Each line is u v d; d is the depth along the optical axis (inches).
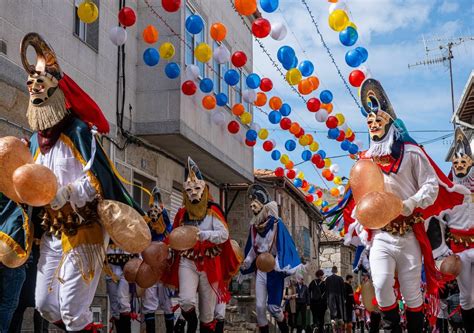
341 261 1569.9
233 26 767.7
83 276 206.7
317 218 1366.9
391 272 251.8
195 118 613.6
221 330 361.4
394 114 266.8
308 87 517.7
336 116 596.1
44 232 216.8
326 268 1571.1
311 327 725.3
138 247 210.1
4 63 386.6
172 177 642.2
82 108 217.5
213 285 345.1
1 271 247.0
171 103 572.7
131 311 443.2
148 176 589.6
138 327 545.3
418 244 254.5
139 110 575.2
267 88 571.2
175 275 349.4
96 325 213.3
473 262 349.7
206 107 578.2
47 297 211.3
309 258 1283.2
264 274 425.7
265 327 429.1
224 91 724.0
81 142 212.2
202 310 349.1
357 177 247.4
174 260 349.7
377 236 253.9
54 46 455.5
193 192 348.2
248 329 710.5
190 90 548.1
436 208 272.1
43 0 441.7
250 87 566.6
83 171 205.0
